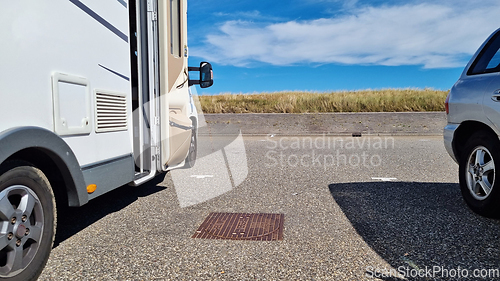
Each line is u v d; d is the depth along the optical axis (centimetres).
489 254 283
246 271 257
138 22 408
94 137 297
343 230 340
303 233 333
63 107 258
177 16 502
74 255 286
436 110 1709
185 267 264
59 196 291
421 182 545
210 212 403
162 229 347
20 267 223
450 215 382
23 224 224
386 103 1761
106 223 366
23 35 222
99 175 303
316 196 466
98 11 306
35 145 226
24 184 228
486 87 365
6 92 210
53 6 249
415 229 340
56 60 252
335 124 1465
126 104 355
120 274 254
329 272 255
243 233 335
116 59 336
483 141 366
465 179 396
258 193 484
